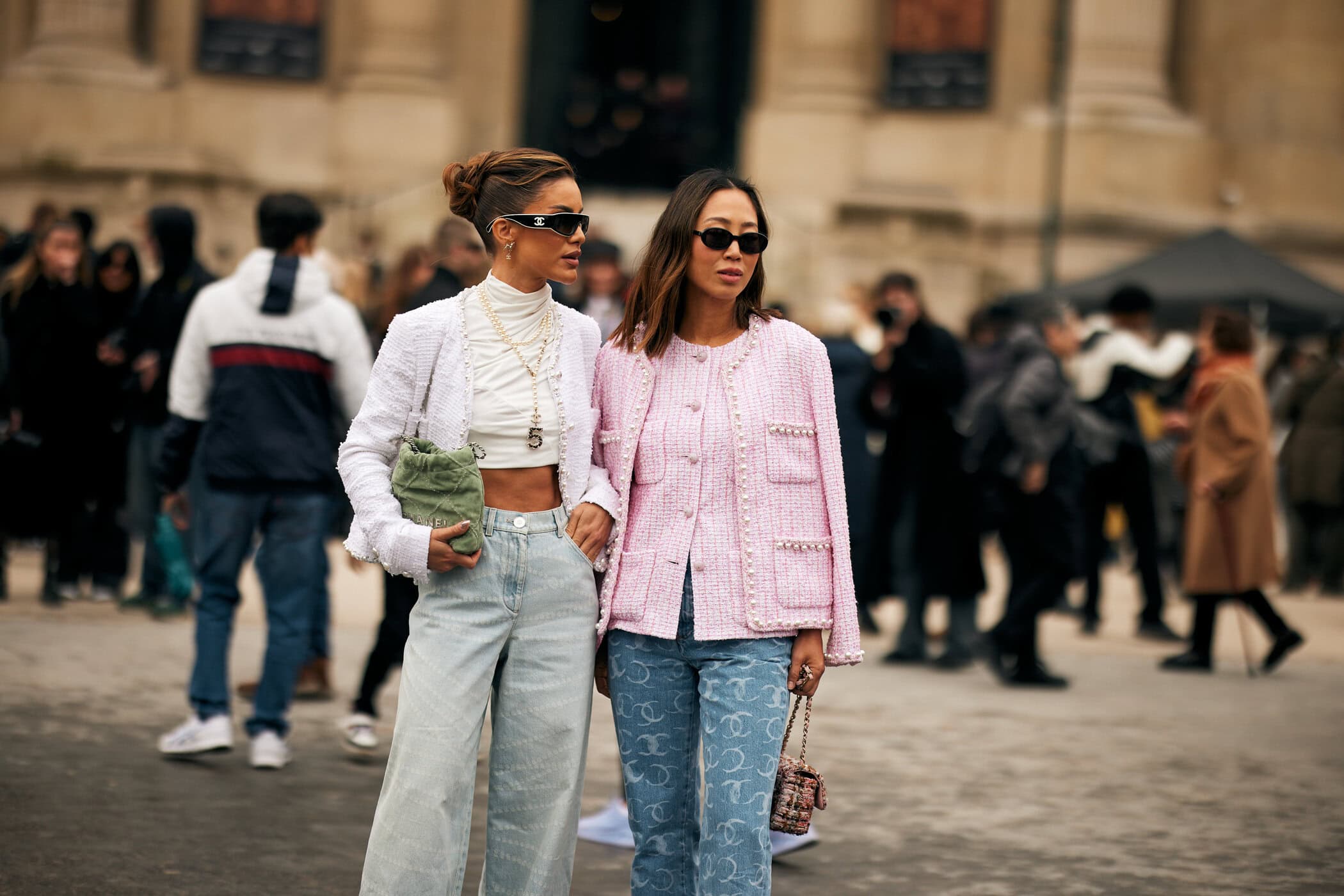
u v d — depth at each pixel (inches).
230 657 313.0
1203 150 895.1
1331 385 530.6
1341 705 324.5
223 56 907.4
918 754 261.6
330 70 925.8
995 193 916.0
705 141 1171.3
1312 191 906.1
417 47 928.3
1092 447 403.5
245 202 899.4
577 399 141.5
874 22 946.1
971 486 345.1
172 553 337.4
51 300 359.6
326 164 917.8
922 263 902.4
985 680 339.3
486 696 137.6
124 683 285.7
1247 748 277.6
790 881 191.8
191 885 179.3
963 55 925.8
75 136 877.2
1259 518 356.5
